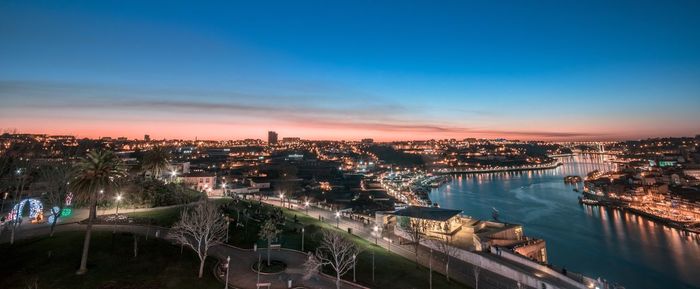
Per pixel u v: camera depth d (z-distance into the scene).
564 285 68.81
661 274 122.69
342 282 63.38
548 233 173.00
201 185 165.25
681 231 174.62
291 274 64.31
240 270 64.81
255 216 106.69
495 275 75.00
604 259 137.00
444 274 74.25
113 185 60.66
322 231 95.81
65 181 90.44
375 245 92.50
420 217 104.31
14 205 83.38
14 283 51.50
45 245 65.88
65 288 51.06
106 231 76.88
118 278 55.00
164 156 127.94
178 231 74.00
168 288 53.75
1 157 117.56
